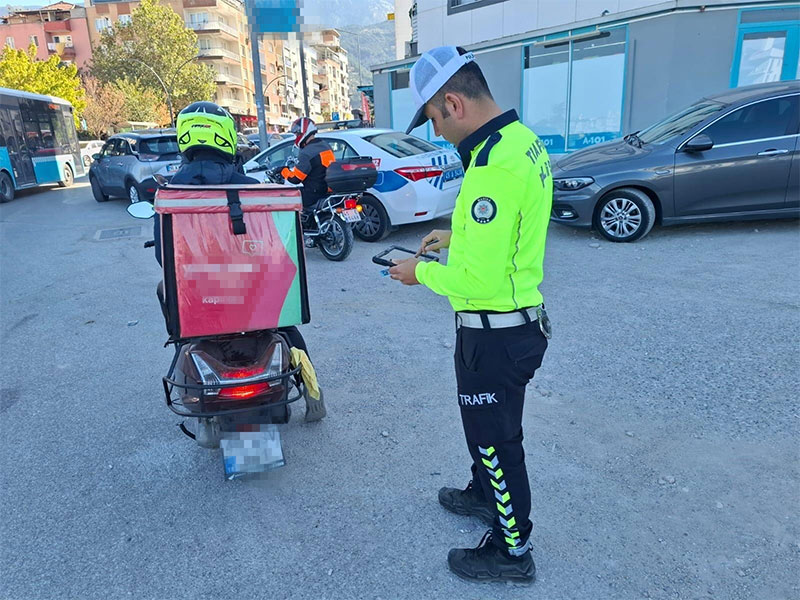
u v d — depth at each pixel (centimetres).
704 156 652
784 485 270
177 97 5106
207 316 255
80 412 371
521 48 1201
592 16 1159
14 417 368
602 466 291
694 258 614
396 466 302
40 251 855
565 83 1160
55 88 3831
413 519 263
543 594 218
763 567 225
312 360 427
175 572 237
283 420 283
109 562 244
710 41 1006
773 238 663
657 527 249
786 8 988
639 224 679
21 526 268
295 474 299
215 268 251
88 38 6141
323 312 526
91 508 279
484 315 194
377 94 1453
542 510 262
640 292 525
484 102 184
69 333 509
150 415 365
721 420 323
